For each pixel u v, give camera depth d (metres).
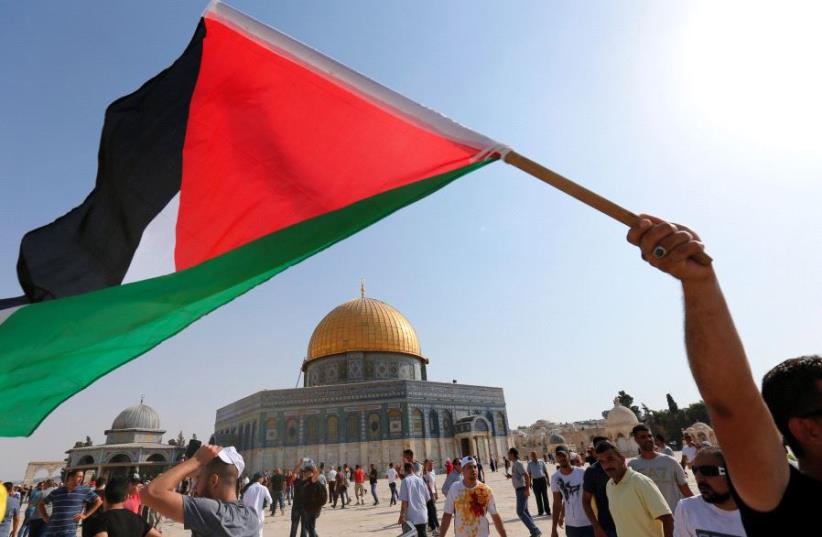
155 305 3.20
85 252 3.77
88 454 57.50
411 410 45.91
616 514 5.96
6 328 3.04
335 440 44.94
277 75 3.96
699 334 1.91
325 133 3.67
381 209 3.20
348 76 3.73
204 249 3.68
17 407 3.21
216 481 4.20
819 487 1.89
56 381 3.30
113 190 4.01
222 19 4.24
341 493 26.94
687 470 23.39
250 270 3.38
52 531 9.76
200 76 4.19
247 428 47.97
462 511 7.50
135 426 64.38
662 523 5.60
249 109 3.97
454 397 49.00
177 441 66.56
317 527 18.95
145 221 3.88
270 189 3.68
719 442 1.93
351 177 3.45
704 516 4.56
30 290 3.52
